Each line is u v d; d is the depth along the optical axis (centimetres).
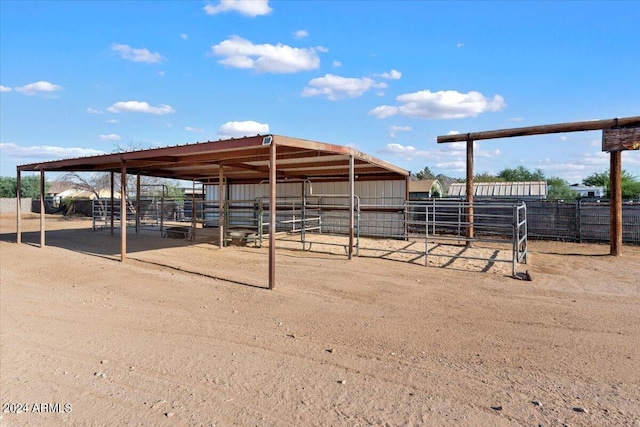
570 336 494
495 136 1285
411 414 314
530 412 317
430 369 398
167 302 655
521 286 764
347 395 346
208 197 2047
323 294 704
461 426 297
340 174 1623
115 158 1072
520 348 454
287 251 1226
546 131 1205
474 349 452
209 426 298
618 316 575
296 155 1024
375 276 853
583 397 342
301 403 332
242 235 1359
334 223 1703
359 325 536
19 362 418
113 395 347
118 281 816
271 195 739
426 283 789
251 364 411
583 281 809
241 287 757
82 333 508
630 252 1227
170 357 430
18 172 1448
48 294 714
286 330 515
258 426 298
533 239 1543
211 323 545
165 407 327
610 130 1128
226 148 799
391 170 1407
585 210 1457
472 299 671
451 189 2527
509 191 2364
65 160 1232
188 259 1083
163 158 1138
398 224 1584
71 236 1702
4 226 2297
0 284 801
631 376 383
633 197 2967
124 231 1054
